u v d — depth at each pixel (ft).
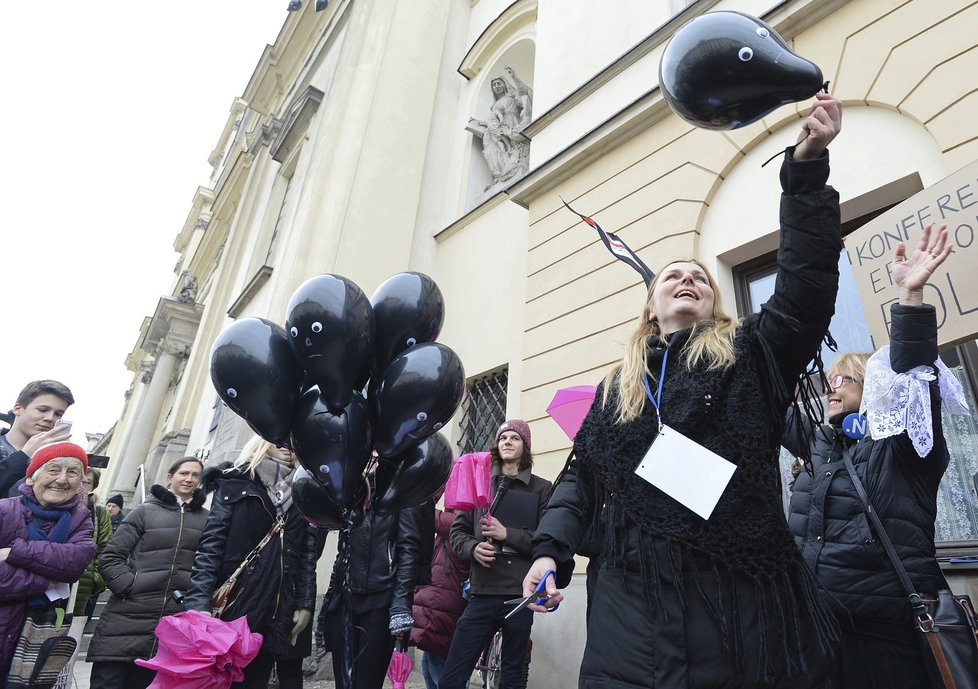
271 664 8.31
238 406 5.70
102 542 13.20
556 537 4.37
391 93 27.76
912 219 6.97
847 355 7.04
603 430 4.58
